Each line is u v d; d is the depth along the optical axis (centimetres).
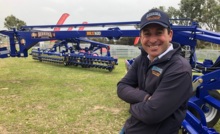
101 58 1208
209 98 416
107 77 1032
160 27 173
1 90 762
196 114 397
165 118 169
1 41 838
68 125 479
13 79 966
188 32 567
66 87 820
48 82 906
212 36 525
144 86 185
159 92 167
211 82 418
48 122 492
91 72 1173
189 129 326
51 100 654
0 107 584
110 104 625
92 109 581
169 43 180
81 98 679
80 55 1293
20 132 442
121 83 206
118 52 2480
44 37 852
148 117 168
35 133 439
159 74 173
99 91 768
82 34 817
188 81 167
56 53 1442
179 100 166
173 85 165
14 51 840
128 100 190
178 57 172
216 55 2350
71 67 1351
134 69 204
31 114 538
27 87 812
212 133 303
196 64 557
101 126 477
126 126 196
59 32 848
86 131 452
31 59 1812
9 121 494
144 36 181
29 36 839
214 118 446
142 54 194
